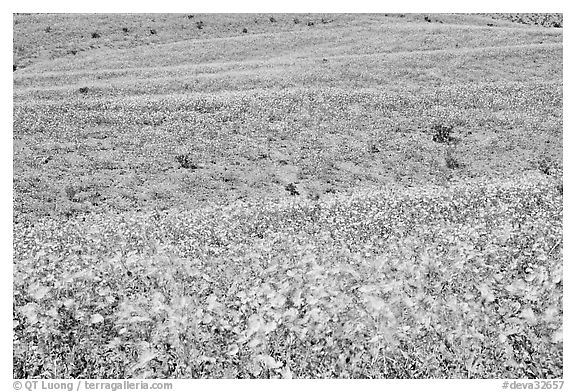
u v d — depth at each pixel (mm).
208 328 7664
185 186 19891
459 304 7465
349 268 8758
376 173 21078
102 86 32969
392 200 15039
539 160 21156
